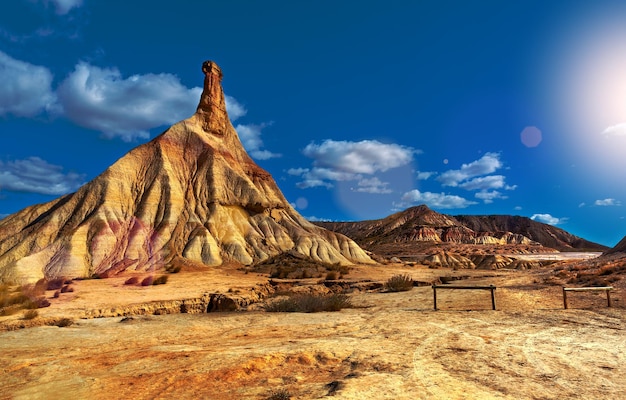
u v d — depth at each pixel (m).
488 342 9.91
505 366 7.82
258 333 12.45
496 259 96.94
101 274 37.91
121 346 10.74
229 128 77.44
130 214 52.69
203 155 66.31
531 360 8.24
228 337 11.91
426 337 10.66
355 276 40.69
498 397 6.10
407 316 14.68
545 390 6.44
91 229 46.78
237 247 51.81
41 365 8.50
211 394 6.52
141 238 48.53
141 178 58.88
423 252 164.25
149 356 9.12
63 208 51.28
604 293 18.81
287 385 6.92
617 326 11.63
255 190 62.62
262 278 36.94
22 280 36.22
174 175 60.69
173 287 27.61
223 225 55.69
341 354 8.96
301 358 8.59
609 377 7.12
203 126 73.00
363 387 6.55
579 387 6.59
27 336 12.17
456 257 96.94
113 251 45.44
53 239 46.62
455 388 6.51
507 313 14.49
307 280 34.91
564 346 9.41
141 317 16.19
